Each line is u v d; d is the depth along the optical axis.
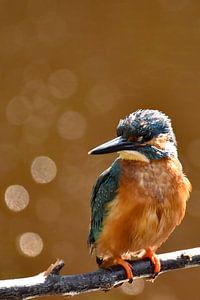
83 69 18.66
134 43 18.94
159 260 10.09
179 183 10.12
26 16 19.36
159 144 10.20
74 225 16.89
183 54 18.77
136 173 10.06
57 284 9.24
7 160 17.44
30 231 16.81
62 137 17.78
